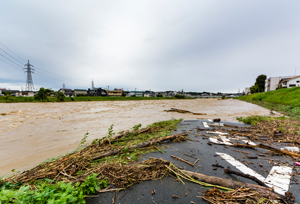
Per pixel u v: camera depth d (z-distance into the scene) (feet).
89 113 46.52
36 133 21.36
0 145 16.25
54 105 78.07
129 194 7.29
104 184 7.84
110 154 11.90
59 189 6.81
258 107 69.10
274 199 6.56
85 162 10.52
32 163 11.96
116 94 288.51
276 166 10.07
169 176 8.93
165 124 25.55
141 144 13.85
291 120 26.71
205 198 6.82
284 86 153.28
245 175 8.04
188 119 33.60
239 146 14.01
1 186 7.64
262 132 19.06
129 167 9.45
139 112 49.98
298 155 11.34
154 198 7.02
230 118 35.53
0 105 71.51
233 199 6.62
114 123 29.53
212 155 12.09
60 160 11.02
